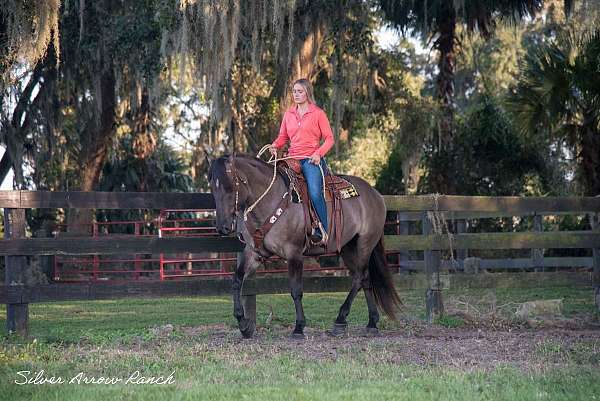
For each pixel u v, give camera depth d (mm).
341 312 8406
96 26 17312
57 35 14477
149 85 17219
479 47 30656
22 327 8016
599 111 16141
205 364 6301
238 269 7953
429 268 9672
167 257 18344
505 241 9984
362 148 30812
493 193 22562
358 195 8500
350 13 18359
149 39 16797
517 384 5520
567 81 16266
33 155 20859
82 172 21156
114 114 20891
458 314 9766
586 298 12523
